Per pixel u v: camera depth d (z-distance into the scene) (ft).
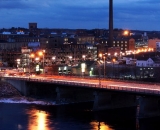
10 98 625.00
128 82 595.88
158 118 495.41
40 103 595.47
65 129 440.86
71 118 494.18
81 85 557.74
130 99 570.05
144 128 443.73
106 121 478.18
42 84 631.56
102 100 545.85
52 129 440.86
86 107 570.46
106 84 566.36
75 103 605.73
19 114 515.50
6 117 497.87
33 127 450.71
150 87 527.81
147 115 492.54
